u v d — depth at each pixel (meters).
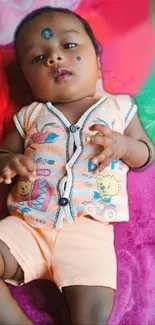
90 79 1.19
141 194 1.22
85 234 1.05
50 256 1.03
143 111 1.31
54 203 1.06
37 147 1.13
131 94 1.32
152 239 1.18
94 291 0.99
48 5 1.38
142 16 1.40
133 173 1.24
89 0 1.40
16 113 1.22
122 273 1.11
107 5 1.40
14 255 1.02
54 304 1.06
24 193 1.09
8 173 1.04
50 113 1.17
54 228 1.05
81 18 1.25
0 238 1.03
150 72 1.35
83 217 1.06
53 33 1.20
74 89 1.17
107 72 1.34
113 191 1.09
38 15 1.23
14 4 1.37
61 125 1.14
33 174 1.06
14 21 1.36
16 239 1.04
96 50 1.25
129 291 1.08
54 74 1.17
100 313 0.97
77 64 1.18
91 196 1.07
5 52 1.33
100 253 1.04
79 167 1.09
